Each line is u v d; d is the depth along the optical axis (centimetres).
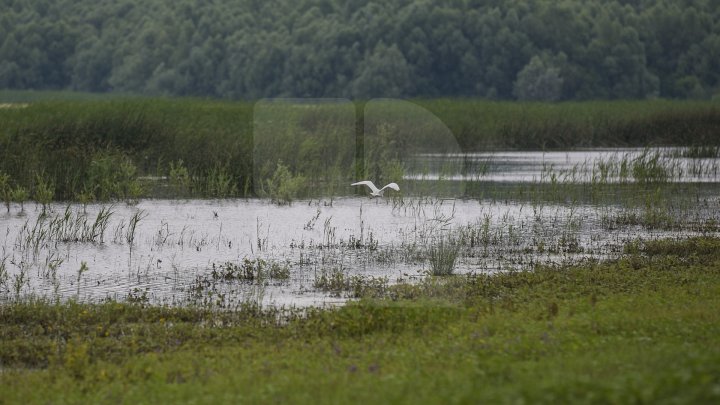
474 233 4700
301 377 2088
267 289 3681
